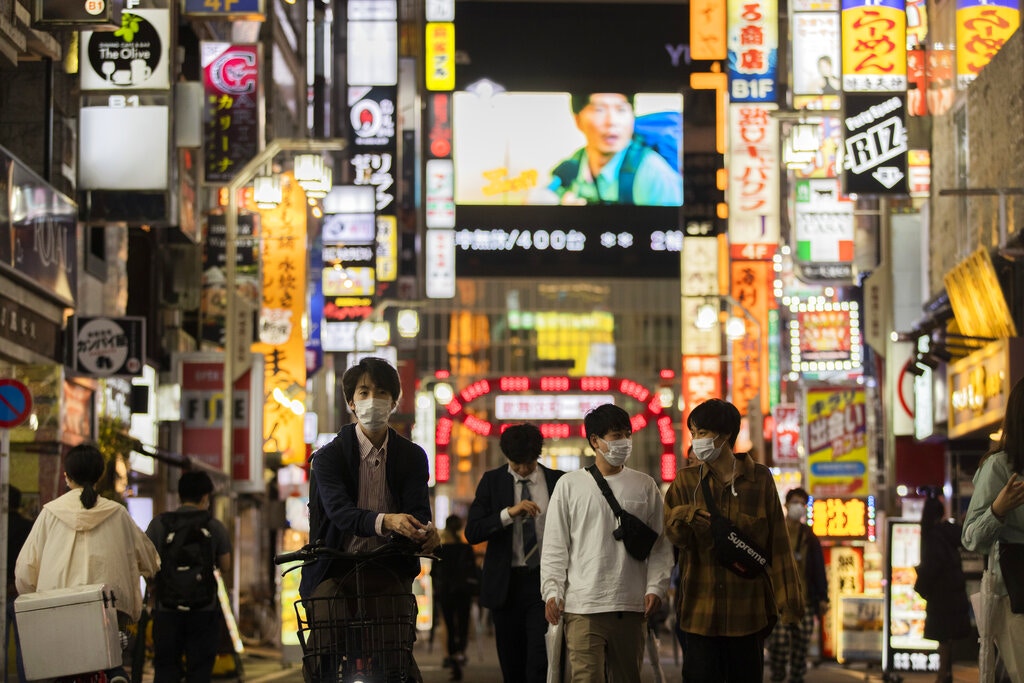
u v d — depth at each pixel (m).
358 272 54.00
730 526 11.61
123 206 27.55
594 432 12.29
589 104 130.00
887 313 34.38
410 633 9.34
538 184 129.12
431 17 85.56
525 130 129.75
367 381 10.05
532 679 14.41
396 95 64.75
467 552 26.48
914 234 35.22
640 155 129.75
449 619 26.34
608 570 12.10
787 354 49.34
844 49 32.81
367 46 65.12
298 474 47.28
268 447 42.66
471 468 114.50
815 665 28.11
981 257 27.28
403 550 9.38
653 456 118.06
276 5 58.78
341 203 54.28
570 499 12.27
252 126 35.91
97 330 27.28
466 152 129.12
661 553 12.25
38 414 25.02
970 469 33.59
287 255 43.03
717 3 91.81
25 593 13.55
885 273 34.53
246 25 51.91
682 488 11.90
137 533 13.94
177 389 34.62
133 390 33.53
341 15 65.00
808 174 38.47
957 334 29.95
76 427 26.67
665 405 81.25
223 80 36.19
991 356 26.77
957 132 31.33
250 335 37.25
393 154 64.19
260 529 52.22
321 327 48.62
